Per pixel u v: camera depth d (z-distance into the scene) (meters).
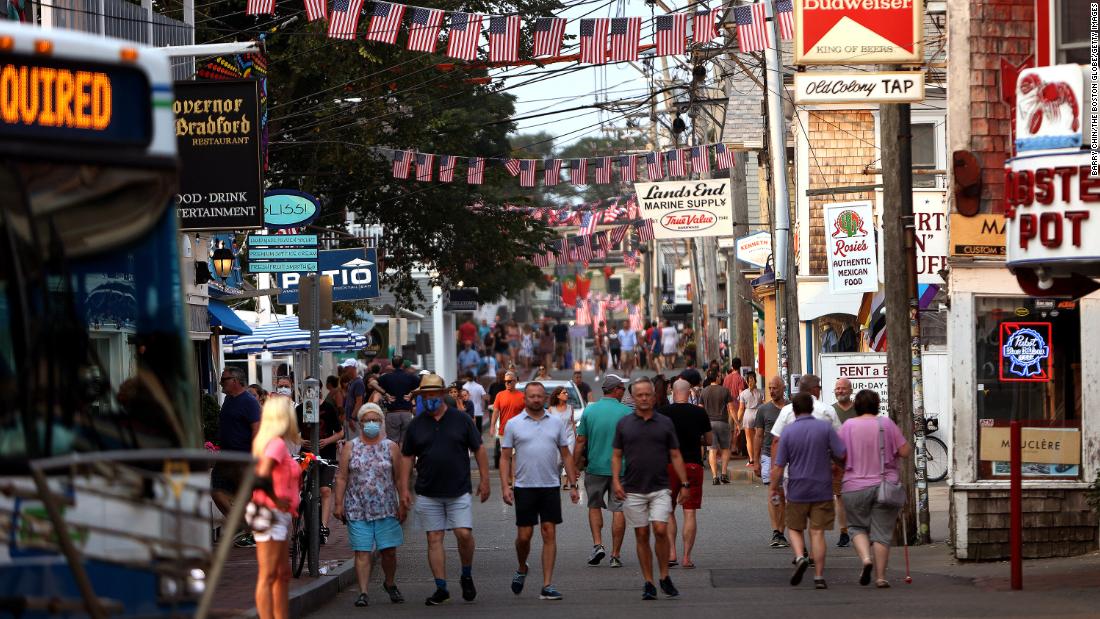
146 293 16.27
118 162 15.93
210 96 40.50
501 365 140.00
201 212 40.28
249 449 37.44
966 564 37.12
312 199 49.16
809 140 74.00
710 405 62.66
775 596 31.42
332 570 35.22
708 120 94.94
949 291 37.84
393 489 31.95
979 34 37.69
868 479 32.50
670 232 67.50
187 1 48.44
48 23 36.28
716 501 55.94
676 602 30.78
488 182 82.25
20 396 15.40
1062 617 26.48
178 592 15.05
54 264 15.70
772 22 57.50
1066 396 37.44
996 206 37.66
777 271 60.84
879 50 35.16
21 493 14.57
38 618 14.34
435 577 31.78
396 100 75.31
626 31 43.47
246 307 89.00
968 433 37.44
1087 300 37.19
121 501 14.82
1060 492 37.34
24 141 15.38
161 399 16.30
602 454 38.22
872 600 30.06
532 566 39.34
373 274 62.06
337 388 59.88
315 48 69.81
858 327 75.81
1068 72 30.27
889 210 41.69
